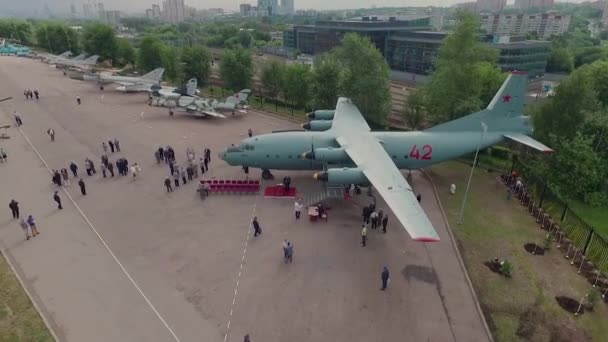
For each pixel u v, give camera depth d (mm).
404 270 25750
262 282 24359
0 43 142875
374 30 120500
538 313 22516
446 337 20578
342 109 45094
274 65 68625
